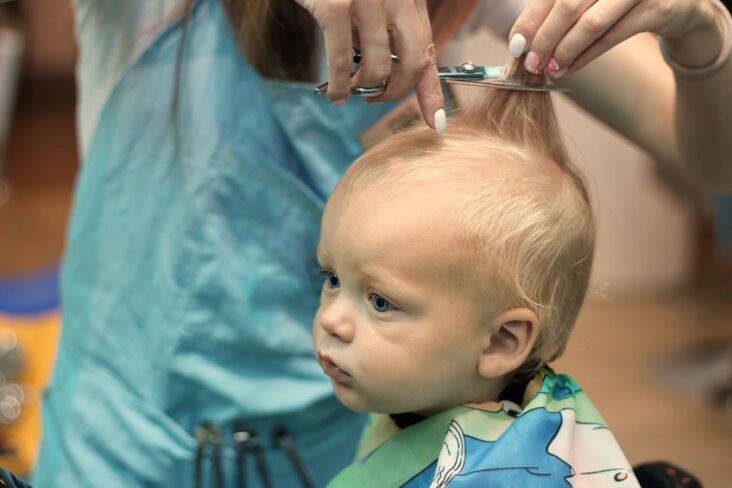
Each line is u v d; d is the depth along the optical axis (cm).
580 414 75
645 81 94
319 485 102
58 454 98
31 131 365
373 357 70
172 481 96
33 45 362
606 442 73
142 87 92
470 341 71
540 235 71
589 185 81
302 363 98
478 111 78
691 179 94
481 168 72
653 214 285
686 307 280
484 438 72
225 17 90
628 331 266
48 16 359
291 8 87
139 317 96
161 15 91
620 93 95
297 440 99
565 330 76
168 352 94
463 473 69
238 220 94
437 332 70
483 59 98
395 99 71
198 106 92
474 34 96
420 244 69
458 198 70
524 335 72
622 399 232
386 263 69
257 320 95
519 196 71
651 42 98
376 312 70
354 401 73
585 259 75
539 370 77
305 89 91
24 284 178
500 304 71
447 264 69
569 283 74
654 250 290
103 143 95
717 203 218
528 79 74
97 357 97
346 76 67
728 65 81
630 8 70
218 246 93
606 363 249
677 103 88
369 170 72
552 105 77
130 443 95
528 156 74
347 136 93
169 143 93
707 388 236
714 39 79
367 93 69
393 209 69
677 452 211
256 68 90
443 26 87
